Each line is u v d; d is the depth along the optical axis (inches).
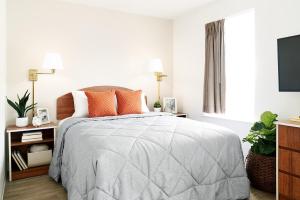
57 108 134.5
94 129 91.1
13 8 123.1
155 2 141.6
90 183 66.7
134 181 67.4
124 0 137.3
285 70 94.0
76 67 141.3
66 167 91.7
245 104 130.5
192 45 160.7
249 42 127.5
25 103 118.6
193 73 160.9
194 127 93.0
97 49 148.2
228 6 132.9
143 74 166.7
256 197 90.2
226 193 82.4
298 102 101.3
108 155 67.6
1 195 83.0
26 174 111.5
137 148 72.2
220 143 84.8
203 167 79.0
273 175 92.4
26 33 126.6
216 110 139.2
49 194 93.4
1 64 85.6
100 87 148.1
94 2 139.5
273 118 95.9
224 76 134.8
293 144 78.2
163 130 87.9
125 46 158.7
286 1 104.7
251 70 127.0
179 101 174.4
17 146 123.0
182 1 140.6
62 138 102.0
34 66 129.0
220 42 136.1
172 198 71.2
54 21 134.1
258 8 116.6
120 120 113.2
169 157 74.2
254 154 99.3
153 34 170.4
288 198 80.3
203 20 150.9
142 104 144.2
